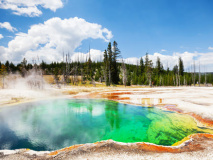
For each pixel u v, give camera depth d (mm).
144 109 14289
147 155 5109
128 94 26234
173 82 68000
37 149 6969
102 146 5906
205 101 15609
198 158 4820
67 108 16109
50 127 10211
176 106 14266
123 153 5277
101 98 22531
